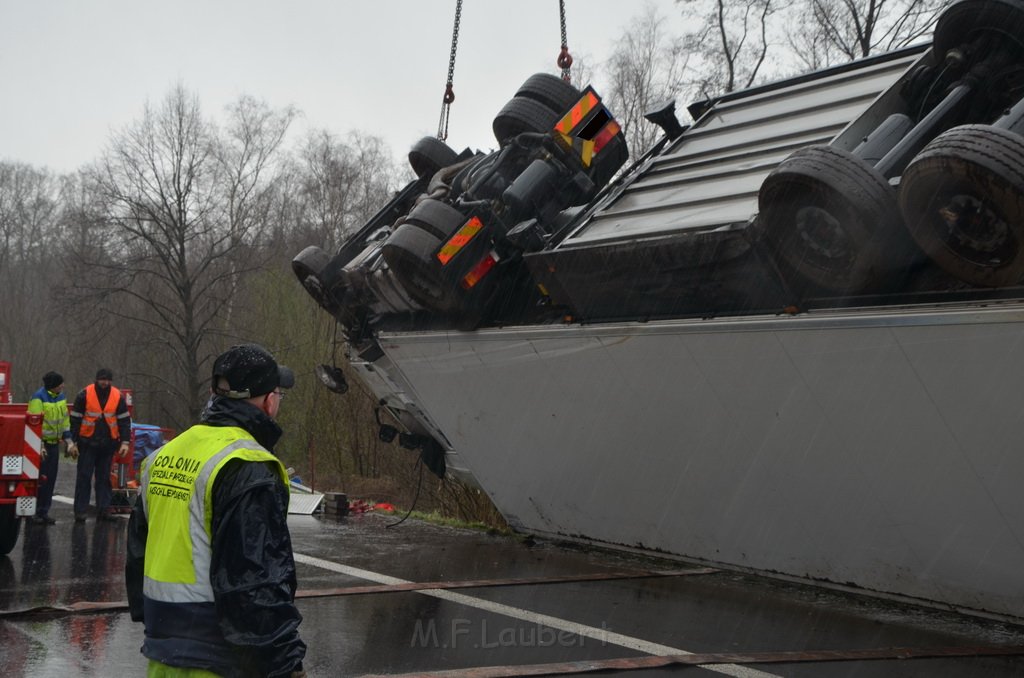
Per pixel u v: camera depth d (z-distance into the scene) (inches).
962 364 197.9
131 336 1243.8
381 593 263.7
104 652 203.8
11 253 1915.6
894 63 274.7
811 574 257.8
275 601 100.0
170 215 1156.5
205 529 103.7
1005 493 202.4
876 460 222.8
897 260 213.2
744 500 260.8
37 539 361.4
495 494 353.7
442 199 348.8
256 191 1226.0
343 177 1385.3
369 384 400.5
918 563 229.3
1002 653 201.3
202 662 102.3
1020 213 182.2
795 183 214.4
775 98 296.7
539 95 352.8
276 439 114.0
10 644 209.6
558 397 296.7
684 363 253.0
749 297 243.0
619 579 281.6
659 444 274.4
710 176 278.5
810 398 228.8
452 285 306.5
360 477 636.7
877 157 241.1
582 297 281.3
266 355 112.7
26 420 319.3
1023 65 247.4
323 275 386.6
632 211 283.9
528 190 310.2
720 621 231.6
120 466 498.9
